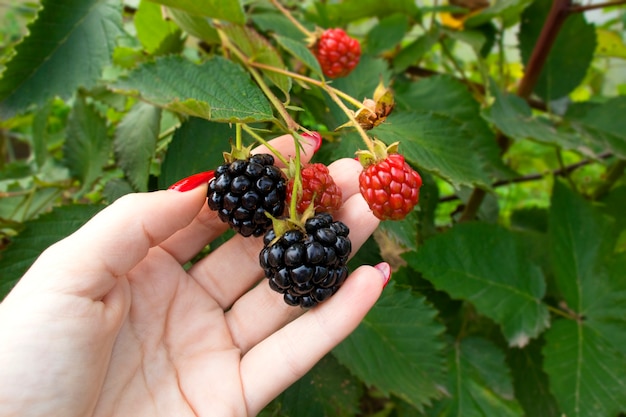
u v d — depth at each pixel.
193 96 0.15
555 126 0.23
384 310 0.18
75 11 0.17
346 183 0.16
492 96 0.21
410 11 0.24
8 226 0.20
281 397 0.18
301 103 0.19
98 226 0.13
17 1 0.41
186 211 0.14
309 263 0.13
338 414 0.19
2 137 0.38
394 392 0.17
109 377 0.14
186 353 0.15
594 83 0.41
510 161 0.36
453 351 0.21
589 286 0.21
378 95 0.13
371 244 0.18
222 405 0.15
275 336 0.15
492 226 0.21
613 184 0.29
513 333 0.20
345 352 0.18
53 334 0.12
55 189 0.24
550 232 0.22
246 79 0.15
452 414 0.19
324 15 0.24
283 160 0.14
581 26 0.24
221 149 0.17
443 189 0.43
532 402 0.22
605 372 0.19
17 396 0.12
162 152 0.20
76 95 0.22
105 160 0.22
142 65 0.15
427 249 0.20
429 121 0.18
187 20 0.18
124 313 0.14
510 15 0.23
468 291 0.20
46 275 0.12
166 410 0.15
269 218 0.13
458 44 0.39
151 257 0.15
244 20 0.16
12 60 0.16
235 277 0.16
